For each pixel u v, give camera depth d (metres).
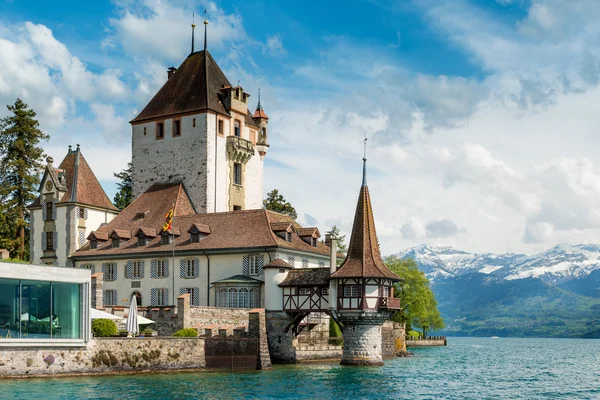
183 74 110.50
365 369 75.69
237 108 108.75
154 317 76.81
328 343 88.38
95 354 63.25
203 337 70.94
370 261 78.50
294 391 58.56
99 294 80.19
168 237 93.56
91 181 104.94
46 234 102.88
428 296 135.25
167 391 56.34
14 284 58.78
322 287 79.69
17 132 116.81
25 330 59.28
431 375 75.38
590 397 61.31
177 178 105.56
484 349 166.38
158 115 107.75
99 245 98.94
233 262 88.56
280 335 80.50
